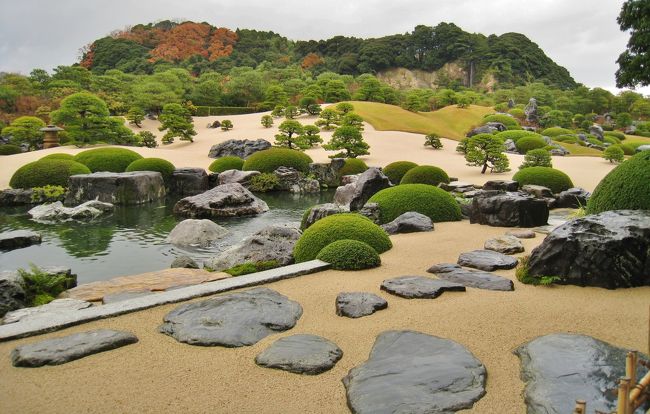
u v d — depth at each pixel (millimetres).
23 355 4035
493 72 92250
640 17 11367
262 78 61594
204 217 14805
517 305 5137
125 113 48281
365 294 5445
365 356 4125
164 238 11719
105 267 9164
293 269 6539
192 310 5078
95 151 23766
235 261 8266
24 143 35594
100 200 17141
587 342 3992
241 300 5336
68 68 51188
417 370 3695
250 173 21750
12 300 6074
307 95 50250
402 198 11070
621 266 5547
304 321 4938
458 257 7527
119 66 76812
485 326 4621
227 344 4348
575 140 41406
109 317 5008
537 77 97375
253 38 98375
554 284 5809
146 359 4094
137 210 16047
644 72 11484
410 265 7059
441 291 5609
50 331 4637
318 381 3719
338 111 40844
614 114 62500
